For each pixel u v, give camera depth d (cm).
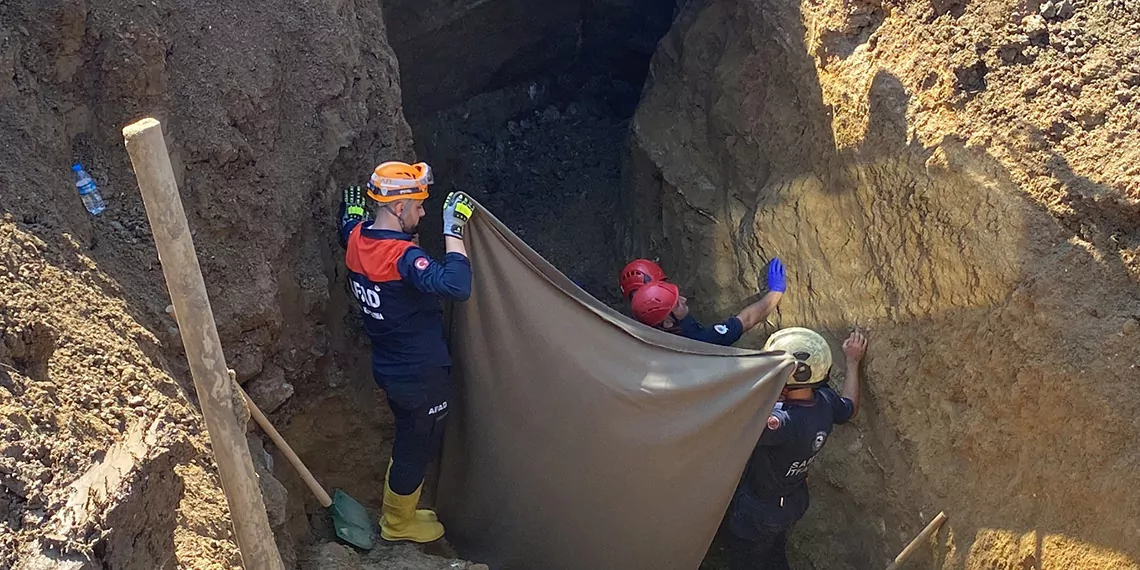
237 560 287
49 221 332
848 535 477
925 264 424
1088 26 405
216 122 406
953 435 410
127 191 381
